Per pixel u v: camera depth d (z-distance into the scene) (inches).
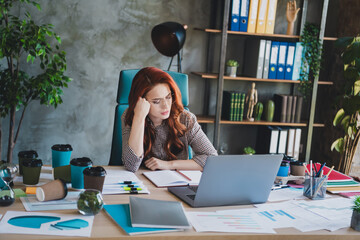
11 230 45.3
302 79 145.6
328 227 53.7
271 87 161.0
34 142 144.6
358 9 143.9
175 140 82.8
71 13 140.2
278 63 146.4
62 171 63.5
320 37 143.7
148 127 82.0
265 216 56.4
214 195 57.9
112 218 50.9
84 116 147.6
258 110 151.7
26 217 49.3
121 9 143.9
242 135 162.4
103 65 145.9
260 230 50.9
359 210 53.1
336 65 155.7
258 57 144.8
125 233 47.2
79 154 149.5
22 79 123.4
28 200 55.0
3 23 131.9
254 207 60.0
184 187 65.6
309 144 150.3
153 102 77.6
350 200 65.7
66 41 141.2
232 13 140.0
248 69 152.5
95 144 150.3
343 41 132.1
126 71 91.3
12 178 58.5
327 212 59.5
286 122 150.8
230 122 144.6
